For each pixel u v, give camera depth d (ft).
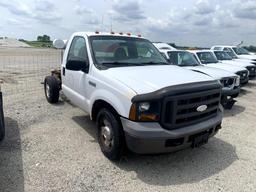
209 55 40.57
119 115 14.01
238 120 23.84
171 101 13.05
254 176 14.03
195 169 14.60
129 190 12.47
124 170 14.21
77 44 19.77
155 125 13.07
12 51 117.29
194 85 13.98
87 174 13.65
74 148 16.55
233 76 27.30
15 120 21.11
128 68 16.34
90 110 16.89
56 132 19.02
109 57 17.47
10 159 14.87
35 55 96.17
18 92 31.12
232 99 27.32
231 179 13.69
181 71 16.58
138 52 18.90
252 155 16.52
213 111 15.40
